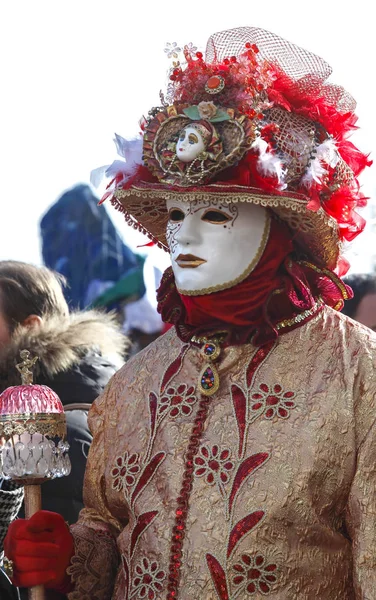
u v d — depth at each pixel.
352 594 2.26
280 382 2.32
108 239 5.17
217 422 2.32
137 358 2.60
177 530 2.26
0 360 3.21
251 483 2.23
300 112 2.39
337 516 2.26
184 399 2.40
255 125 2.31
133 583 2.31
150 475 2.36
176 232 2.38
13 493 2.87
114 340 3.51
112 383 2.60
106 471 2.47
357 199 2.42
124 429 2.48
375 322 3.54
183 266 2.37
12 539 2.45
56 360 3.20
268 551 2.20
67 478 3.01
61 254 5.21
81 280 5.12
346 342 2.34
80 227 5.22
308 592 2.20
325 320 2.41
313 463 2.22
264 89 2.36
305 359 2.34
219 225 2.35
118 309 4.85
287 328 2.38
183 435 2.35
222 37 2.46
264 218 2.38
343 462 2.23
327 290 2.50
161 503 2.31
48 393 2.50
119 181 2.46
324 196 2.37
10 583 2.88
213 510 2.24
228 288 2.37
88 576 2.49
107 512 2.54
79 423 3.08
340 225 2.43
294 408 2.28
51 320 3.30
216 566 2.21
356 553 2.19
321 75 2.41
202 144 2.30
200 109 2.34
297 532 2.21
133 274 4.90
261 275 2.38
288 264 2.41
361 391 2.27
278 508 2.21
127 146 2.49
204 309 2.40
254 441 2.27
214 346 2.39
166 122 2.39
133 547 2.33
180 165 2.33
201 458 2.30
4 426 2.43
